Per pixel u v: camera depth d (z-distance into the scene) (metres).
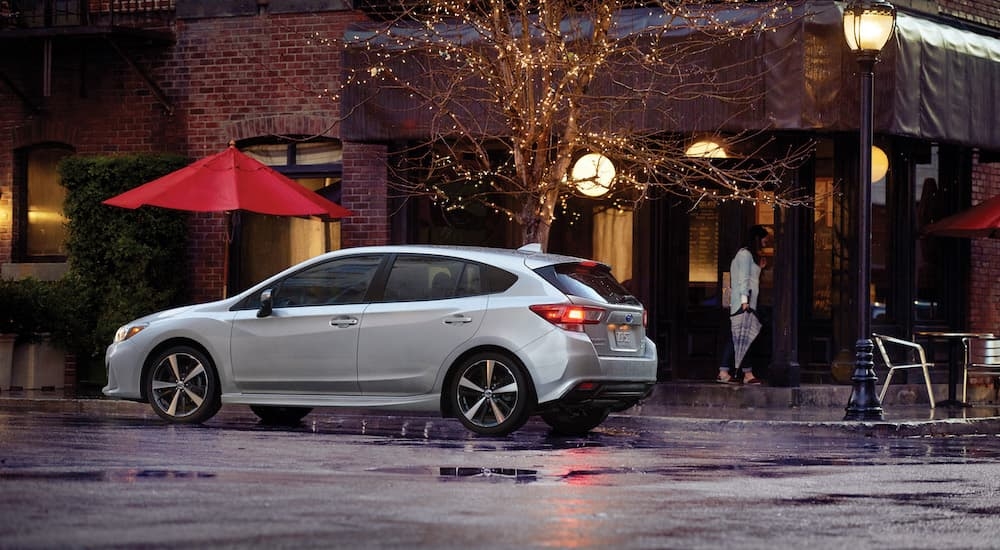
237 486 9.36
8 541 7.00
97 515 7.89
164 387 15.73
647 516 8.45
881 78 19.88
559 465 11.63
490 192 20.52
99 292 22.83
